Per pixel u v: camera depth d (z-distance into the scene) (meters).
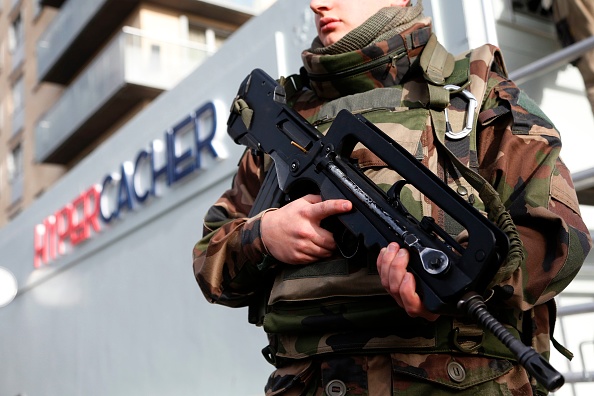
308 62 1.66
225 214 1.83
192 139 5.40
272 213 1.47
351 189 1.36
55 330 7.43
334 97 1.67
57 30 16.28
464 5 3.17
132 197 6.05
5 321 8.75
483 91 1.50
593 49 2.90
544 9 3.50
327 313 1.37
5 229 9.07
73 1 15.47
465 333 1.30
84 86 15.05
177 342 5.20
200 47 14.28
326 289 1.37
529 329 1.42
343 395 1.33
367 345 1.33
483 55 1.59
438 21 3.29
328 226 1.40
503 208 1.23
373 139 1.36
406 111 1.51
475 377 1.30
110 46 13.98
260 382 4.31
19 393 8.15
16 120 19.56
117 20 14.82
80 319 6.89
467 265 1.15
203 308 4.96
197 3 14.28
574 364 3.18
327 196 1.41
